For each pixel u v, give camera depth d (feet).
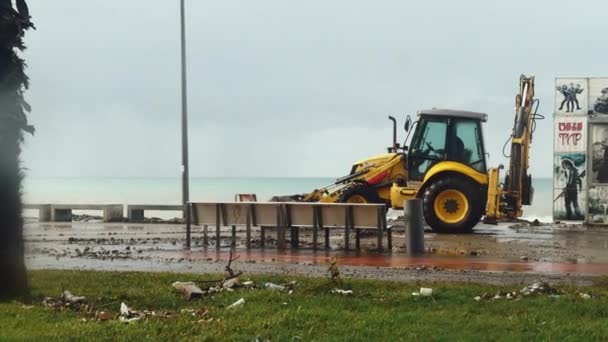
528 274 40.88
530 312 26.84
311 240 64.64
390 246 55.93
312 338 22.94
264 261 48.01
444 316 26.12
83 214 119.55
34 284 33.68
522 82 83.41
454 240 66.44
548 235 73.15
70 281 35.01
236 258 48.67
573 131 90.89
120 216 100.17
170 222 96.43
